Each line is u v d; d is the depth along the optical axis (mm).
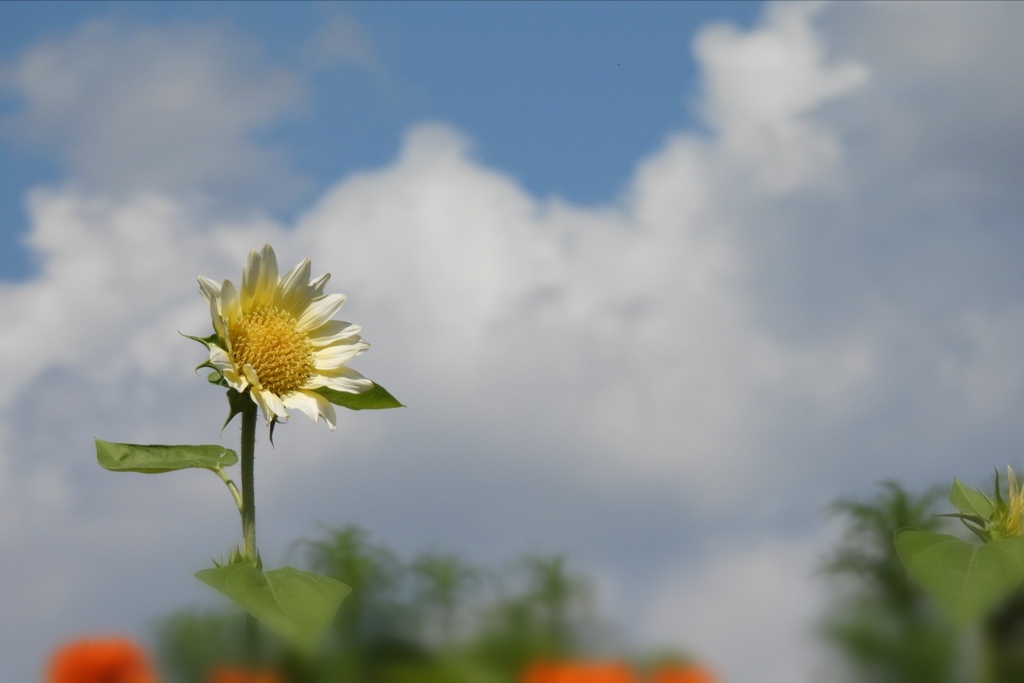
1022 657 1924
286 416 1972
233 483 1963
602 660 1824
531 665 1820
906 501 2285
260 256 2033
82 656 1806
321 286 2059
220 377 1984
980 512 2031
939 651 2068
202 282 1996
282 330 2021
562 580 1896
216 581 1867
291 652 1847
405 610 1883
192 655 1856
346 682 1839
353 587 1915
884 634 2135
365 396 2035
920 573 1901
